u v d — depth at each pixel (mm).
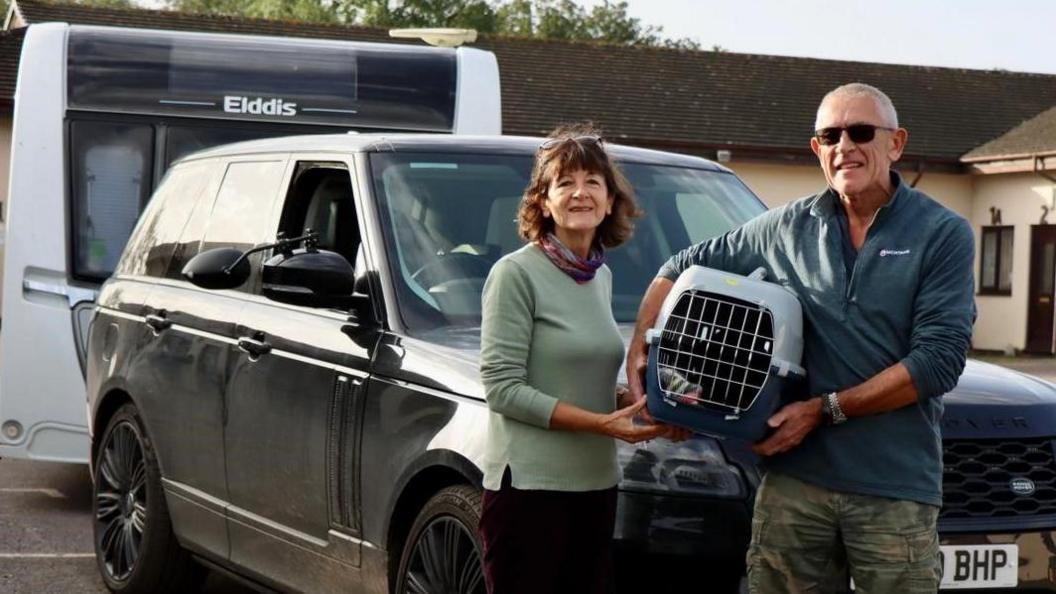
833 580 4578
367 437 5488
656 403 4430
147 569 7215
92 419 7848
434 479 5266
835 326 4434
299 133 11438
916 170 33375
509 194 6145
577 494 4516
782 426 4391
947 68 38625
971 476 5141
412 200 6016
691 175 6855
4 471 11727
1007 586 5090
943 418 5148
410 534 5262
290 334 6070
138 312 7422
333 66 11609
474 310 5637
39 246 10484
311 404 5828
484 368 4492
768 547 4566
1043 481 5203
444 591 5113
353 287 5629
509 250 5926
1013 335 32500
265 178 6801
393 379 5426
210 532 6656
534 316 4496
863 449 4398
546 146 4539
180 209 7543
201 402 6656
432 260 5805
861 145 4395
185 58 11195
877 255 4398
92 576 8047
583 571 4586
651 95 35406
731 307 4414
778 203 33531
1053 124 33875
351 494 5570
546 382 4496
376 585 5461
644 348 4637
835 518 4457
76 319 10438
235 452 6367
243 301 6547
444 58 11828
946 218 4383
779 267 4574
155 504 7141
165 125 11055
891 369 4312
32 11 34188
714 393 4387
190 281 6414
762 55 37750
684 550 4691
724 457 4750
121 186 10836
